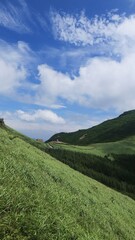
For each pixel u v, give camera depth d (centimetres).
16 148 2172
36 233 917
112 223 2281
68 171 3519
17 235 855
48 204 1205
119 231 2256
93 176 17662
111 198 3559
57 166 3278
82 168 18900
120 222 2502
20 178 1280
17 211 939
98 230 1688
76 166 19000
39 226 942
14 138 2822
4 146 1900
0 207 885
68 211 1449
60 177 2284
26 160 1970
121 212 3073
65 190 1980
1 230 825
